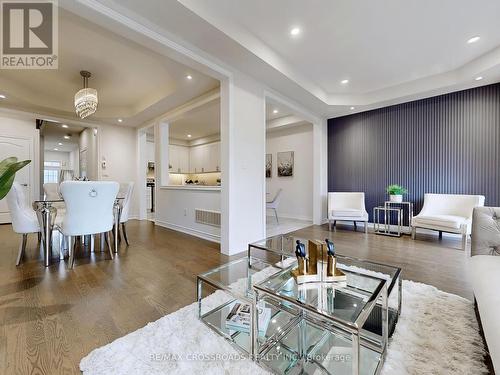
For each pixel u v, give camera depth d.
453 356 1.19
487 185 3.72
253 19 2.50
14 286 2.05
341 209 4.63
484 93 3.72
